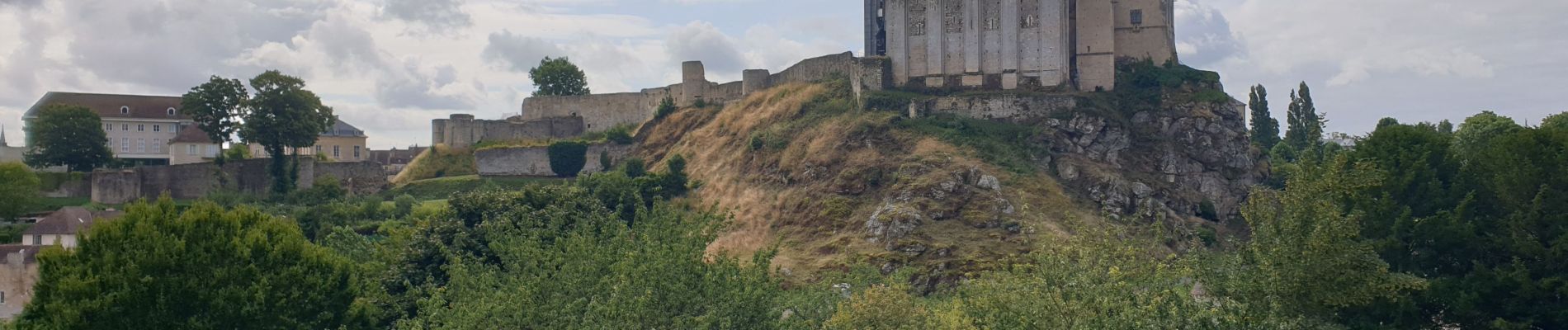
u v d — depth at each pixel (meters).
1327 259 61.84
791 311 78.56
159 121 176.00
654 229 84.88
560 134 174.75
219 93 160.38
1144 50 138.38
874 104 135.50
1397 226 75.75
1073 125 128.12
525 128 174.25
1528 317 70.00
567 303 71.00
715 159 143.38
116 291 74.50
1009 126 129.25
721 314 68.94
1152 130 130.50
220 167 156.25
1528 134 76.56
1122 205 119.50
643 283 69.94
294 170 157.25
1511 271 71.88
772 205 125.25
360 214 138.62
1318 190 64.62
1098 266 61.06
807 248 114.12
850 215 117.38
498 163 165.38
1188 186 127.12
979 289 69.81
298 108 156.38
